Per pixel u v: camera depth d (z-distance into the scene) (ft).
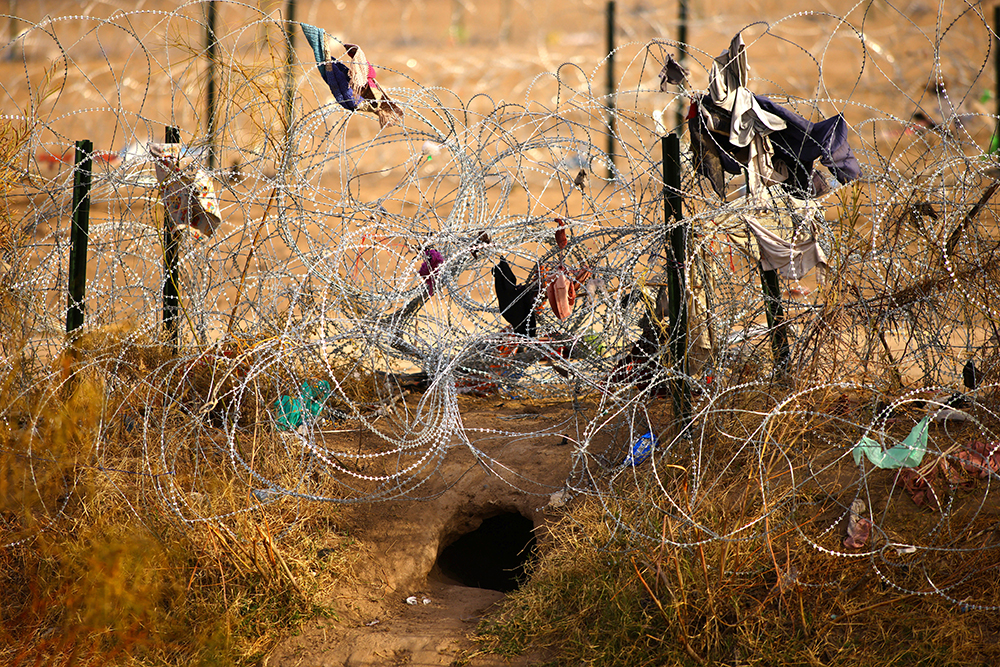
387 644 45.75
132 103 178.19
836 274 53.52
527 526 59.06
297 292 57.11
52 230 60.54
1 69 210.18
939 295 52.60
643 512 48.62
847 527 46.16
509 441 59.67
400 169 164.96
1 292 57.21
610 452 56.03
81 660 44.93
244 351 59.16
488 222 64.18
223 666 44.83
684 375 52.26
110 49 222.89
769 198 53.78
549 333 61.98
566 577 47.11
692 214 57.00
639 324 60.75
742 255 60.44
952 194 56.59
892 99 174.09
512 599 48.42
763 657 40.88
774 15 269.03
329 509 53.83
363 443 59.82
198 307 63.00
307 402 60.18
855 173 54.29
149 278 69.05
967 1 55.72
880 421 51.70
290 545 51.24
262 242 61.11
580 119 142.20
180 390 59.06
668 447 51.26
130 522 50.47
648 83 197.06
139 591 47.19
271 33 62.85
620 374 60.39
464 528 55.98
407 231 61.72
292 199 62.03
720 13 275.39
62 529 50.72
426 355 60.80
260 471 54.60
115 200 63.05
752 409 54.60
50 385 54.24
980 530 44.45
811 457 50.49
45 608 47.26
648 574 44.98
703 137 54.24
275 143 61.21
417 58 262.06
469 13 327.67
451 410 54.54
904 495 47.88
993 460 47.50
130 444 56.24
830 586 43.11
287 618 47.62
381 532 53.57
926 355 55.67
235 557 48.98
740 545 44.68
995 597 41.68
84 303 58.90
